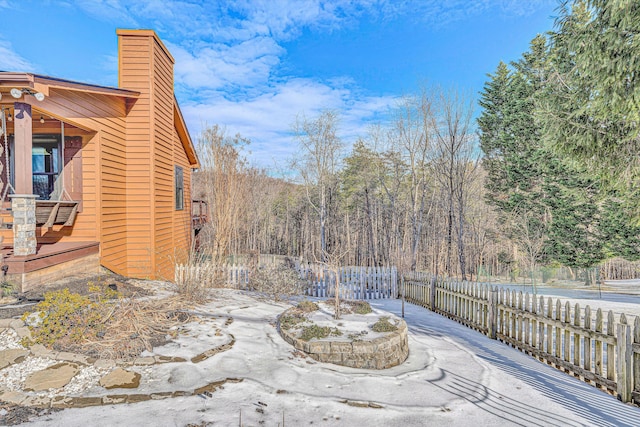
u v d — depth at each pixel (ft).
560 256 60.13
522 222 65.21
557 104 23.48
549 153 59.72
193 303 21.08
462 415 11.02
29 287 17.29
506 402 12.04
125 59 29.86
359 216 95.71
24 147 18.19
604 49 19.10
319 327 16.97
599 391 13.19
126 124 29.63
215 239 37.11
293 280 33.81
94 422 9.34
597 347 13.65
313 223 100.94
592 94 21.31
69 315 13.56
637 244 51.80
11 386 10.52
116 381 11.27
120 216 28.50
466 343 19.47
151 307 17.37
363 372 14.24
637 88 17.87
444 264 71.92
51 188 27.55
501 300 20.10
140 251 29.76
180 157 40.86
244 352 14.69
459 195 63.77
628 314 29.55
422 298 31.04
